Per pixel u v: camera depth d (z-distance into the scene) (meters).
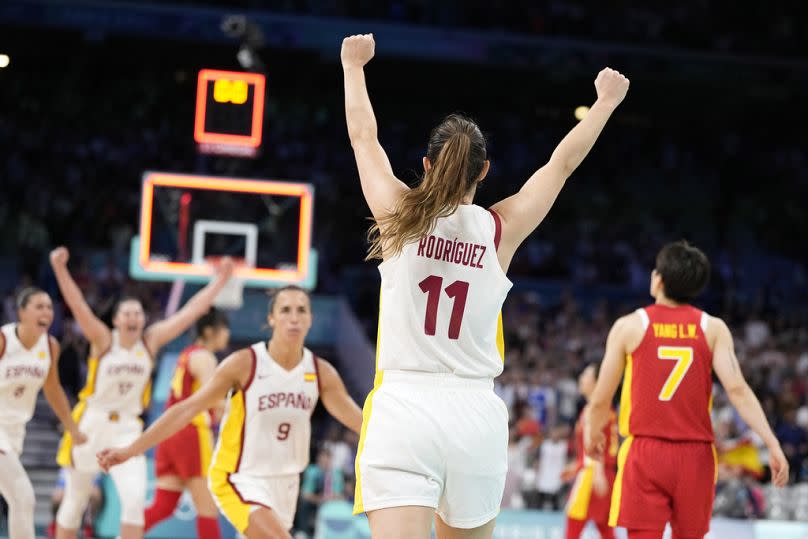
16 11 18.30
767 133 25.00
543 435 12.71
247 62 10.76
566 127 24.66
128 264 17.25
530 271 20.22
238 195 9.82
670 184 24.12
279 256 9.80
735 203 23.98
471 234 2.86
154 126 22.34
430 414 2.73
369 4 20.12
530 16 20.55
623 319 4.59
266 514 4.56
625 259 20.98
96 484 9.88
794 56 20.77
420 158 23.70
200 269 9.69
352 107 3.07
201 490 6.63
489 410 2.82
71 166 20.88
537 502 11.73
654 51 20.39
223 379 4.64
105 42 20.59
